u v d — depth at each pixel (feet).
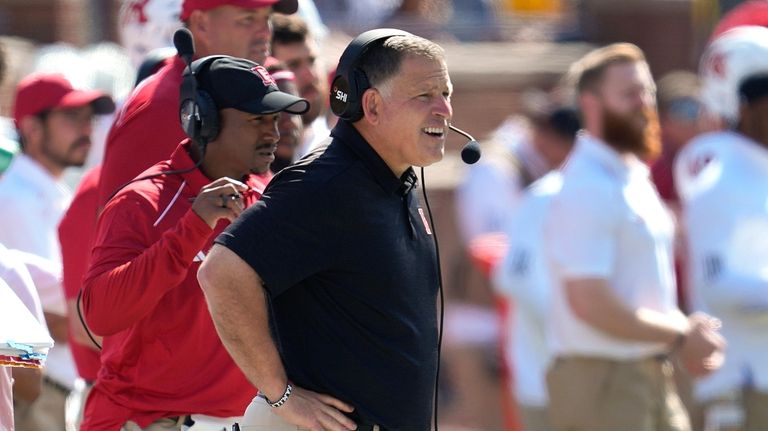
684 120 110.22
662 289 73.36
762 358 78.07
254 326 46.19
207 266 46.26
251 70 53.52
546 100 108.68
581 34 159.22
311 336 47.21
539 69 150.61
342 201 46.34
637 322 72.13
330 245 46.34
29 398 62.64
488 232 105.81
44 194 78.28
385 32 47.55
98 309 51.67
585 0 160.35
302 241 46.11
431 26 155.74
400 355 47.47
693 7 157.07
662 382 74.28
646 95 74.49
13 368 61.52
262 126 53.72
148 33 75.05
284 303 47.50
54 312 72.38
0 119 88.43
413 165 47.67
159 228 53.31
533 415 92.32
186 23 62.18
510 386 97.14
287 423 48.16
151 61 66.59
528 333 92.38
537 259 91.66
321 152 47.32
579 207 72.54
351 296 46.91
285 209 46.06
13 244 76.69
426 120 46.91
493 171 106.11
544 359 91.76
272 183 46.88
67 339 73.26
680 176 87.97
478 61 149.59
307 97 70.74
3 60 87.45
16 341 47.73
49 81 81.15
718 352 72.95
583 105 75.36
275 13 66.90
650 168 110.83
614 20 158.20
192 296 54.03
